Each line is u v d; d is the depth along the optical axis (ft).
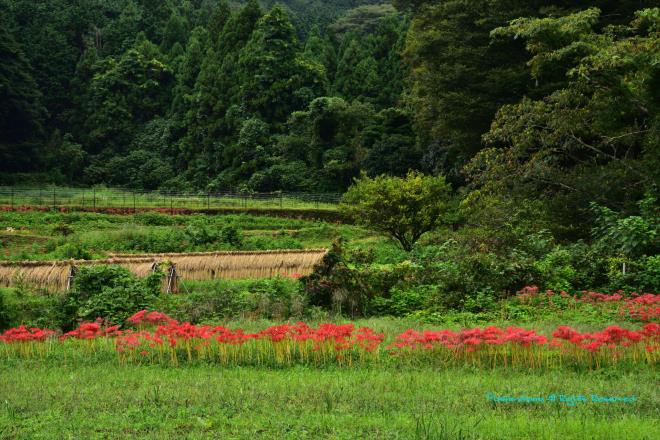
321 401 26.78
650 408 25.73
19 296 53.21
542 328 40.93
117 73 297.74
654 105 71.67
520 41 110.63
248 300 50.42
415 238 101.71
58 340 40.83
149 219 148.05
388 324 44.27
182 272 65.16
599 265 55.01
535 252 60.49
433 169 169.17
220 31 322.34
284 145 231.50
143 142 286.66
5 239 114.83
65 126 301.22
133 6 350.64
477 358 33.71
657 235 57.11
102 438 22.75
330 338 34.55
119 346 36.88
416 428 22.57
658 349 32.81
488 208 75.15
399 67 277.44
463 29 117.08
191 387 29.30
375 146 205.16
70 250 80.89
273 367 34.12
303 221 154.10
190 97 279.28
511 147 80.64
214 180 242.99
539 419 24.06
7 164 258.57
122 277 50.19
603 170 72.38
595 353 32.99
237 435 22.89
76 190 221.46
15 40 293.64
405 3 148.15
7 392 28.94
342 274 51.31
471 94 114.11
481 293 50.06
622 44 69.10
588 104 75.82
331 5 526.98
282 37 271.90
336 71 310.45
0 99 256.11
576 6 102.63
